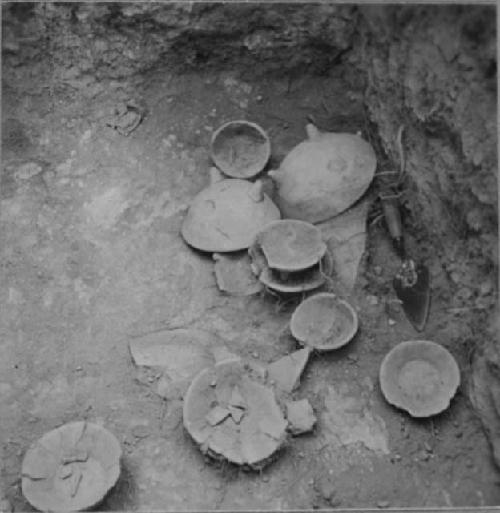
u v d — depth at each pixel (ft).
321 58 7.18
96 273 6.64
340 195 6.86
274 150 7.16
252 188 6.87
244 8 7.00
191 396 6.15
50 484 5.93
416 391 6.24
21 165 6.87
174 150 7.07
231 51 7.18
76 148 6.96
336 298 6.50
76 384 6.32
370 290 6.63
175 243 6.81
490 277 6.17
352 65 7.14
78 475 5.95
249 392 6.20
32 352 6.40
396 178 6.79
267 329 6.54
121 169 6.95
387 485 6.03
